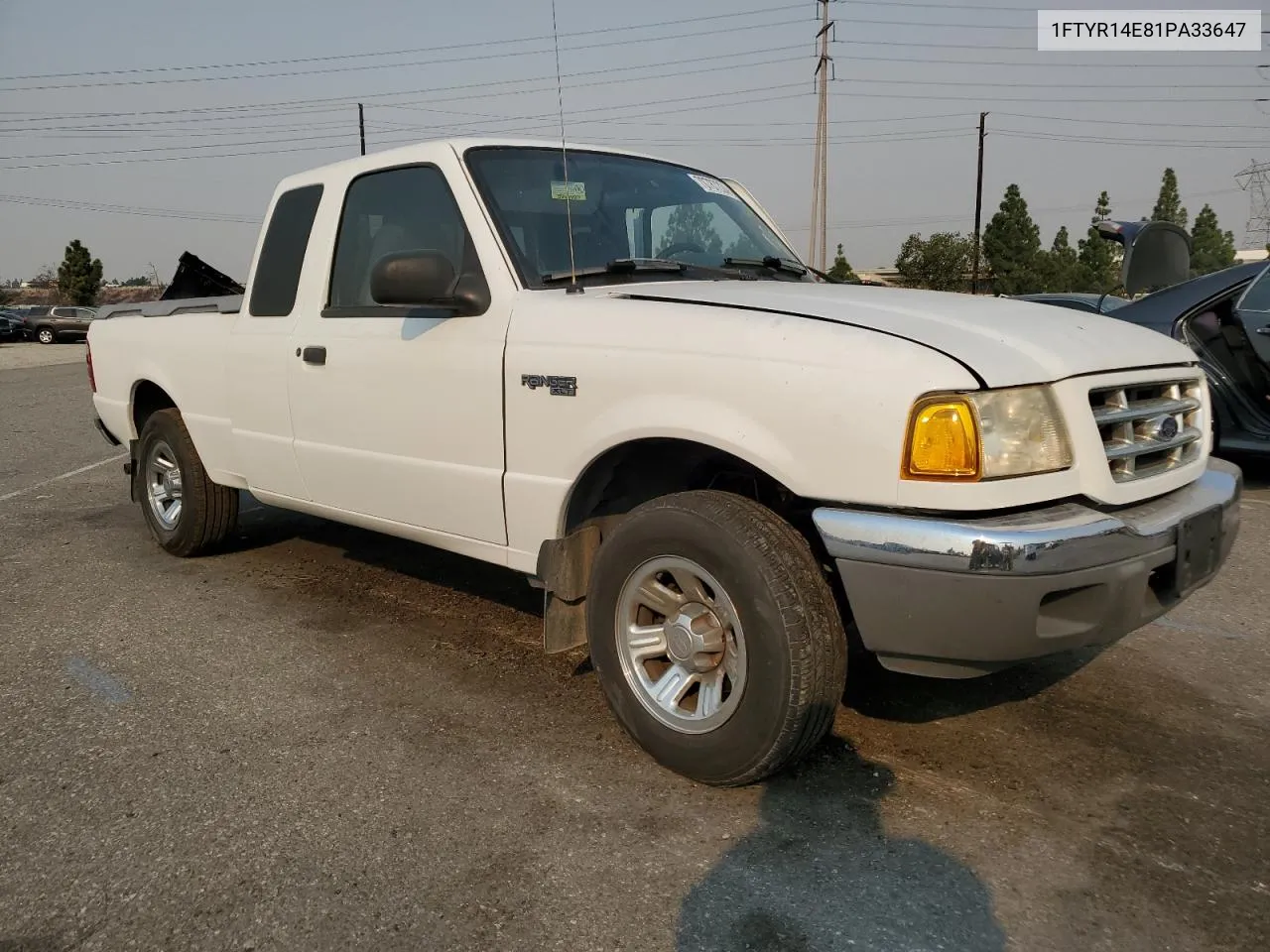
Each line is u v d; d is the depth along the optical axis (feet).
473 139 11.75
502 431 10.48
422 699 11.16
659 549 9.07
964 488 7.58
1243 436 20.29
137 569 16.70
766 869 7.84
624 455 9.73
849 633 9.78
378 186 12.44
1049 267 168.76
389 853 8.12
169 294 23.76
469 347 10.74
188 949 6.99
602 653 9.75
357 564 16.71
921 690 11.30
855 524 7.89
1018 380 7.81
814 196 108.37
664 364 8.98
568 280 10.80
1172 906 7.35
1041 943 6.95
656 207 12.55
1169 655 12.35
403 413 11.62
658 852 8.09
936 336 8.09
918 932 7.08
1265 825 8.46
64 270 191.31
